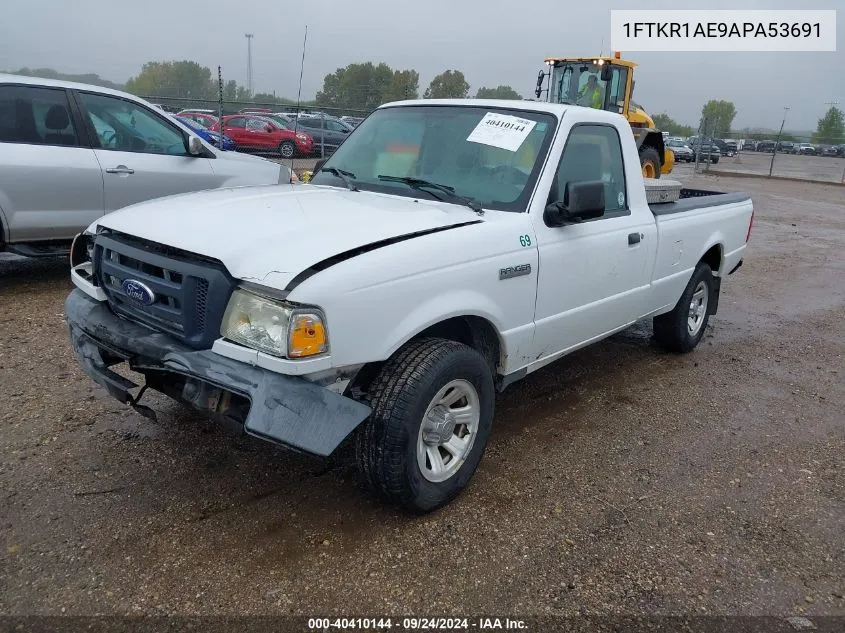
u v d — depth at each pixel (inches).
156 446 146.2
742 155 1894.7
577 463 152.8
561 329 156.9
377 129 173.2
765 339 259.4
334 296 104.2
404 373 116.1
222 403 107.2
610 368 216.8
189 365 106.5
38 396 166.1
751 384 209.9
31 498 125.5
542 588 111.3
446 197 147.4
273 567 111.3
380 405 114.9
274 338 102.7
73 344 133.2
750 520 134.9
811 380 216.7
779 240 508.1
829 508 141.0
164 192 274.2
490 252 131.3
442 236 124.2
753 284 356.5
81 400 165.2
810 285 360.2
